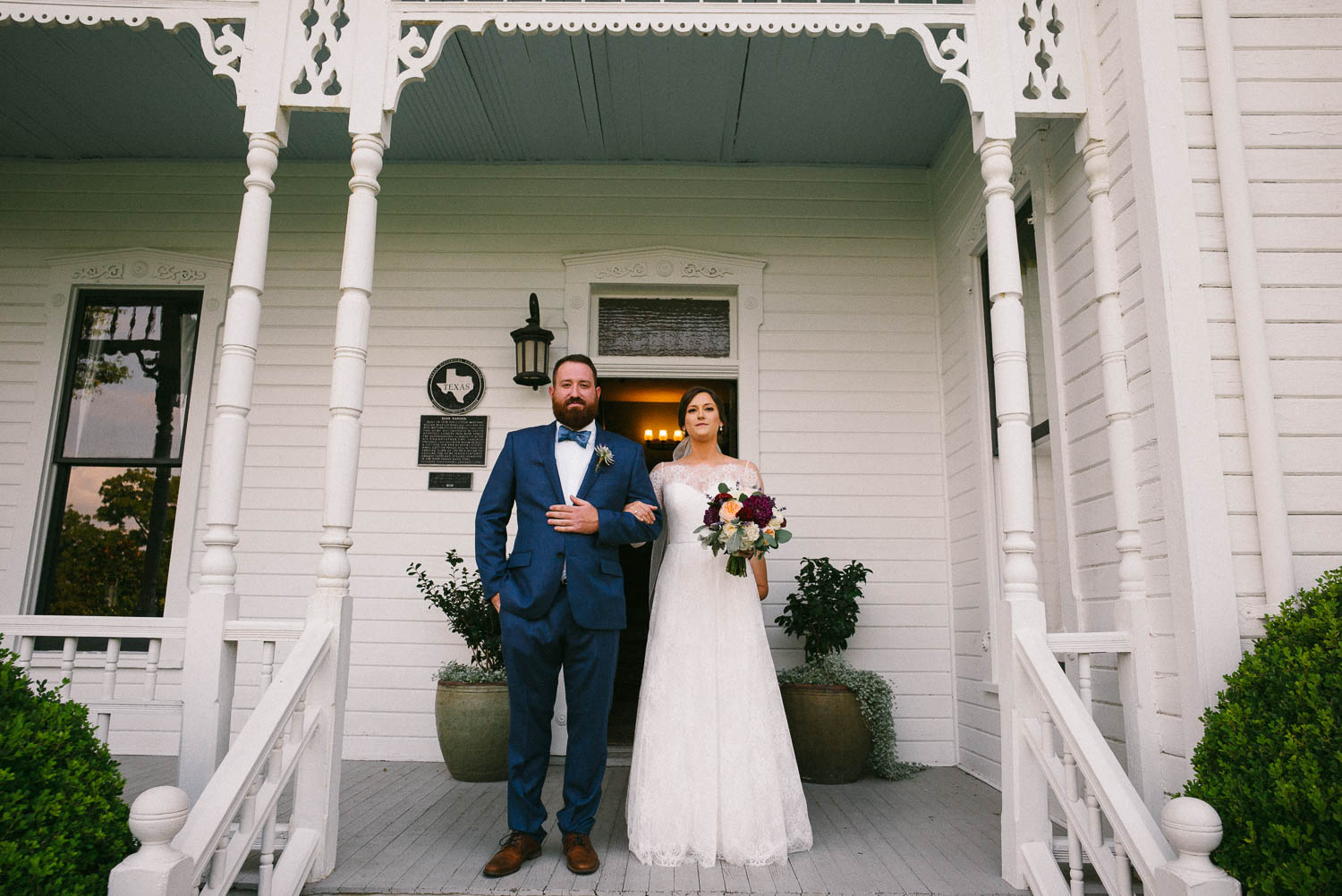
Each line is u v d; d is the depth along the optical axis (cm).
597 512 279
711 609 306
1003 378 293
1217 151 279
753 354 502
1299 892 182
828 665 432
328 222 513
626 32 400
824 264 513
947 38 312
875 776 433
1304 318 275
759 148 506
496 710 405
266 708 244
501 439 490
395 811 345
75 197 514
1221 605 254
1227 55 281
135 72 436
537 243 512
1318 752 193
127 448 493
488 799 367
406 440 490
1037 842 262
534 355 478
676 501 318
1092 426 314
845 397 500
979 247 443
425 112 470
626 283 506
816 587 441
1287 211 282
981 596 432
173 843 204
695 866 275
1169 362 267
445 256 511
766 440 495
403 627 472
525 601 274
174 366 504
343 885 254
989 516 426
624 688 709
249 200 301
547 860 279
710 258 509
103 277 503
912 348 506
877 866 278
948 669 475
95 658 466
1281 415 270
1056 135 345
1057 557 373
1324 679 203
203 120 478
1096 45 312
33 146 505
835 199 520
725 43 410
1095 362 311
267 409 491
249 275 295
